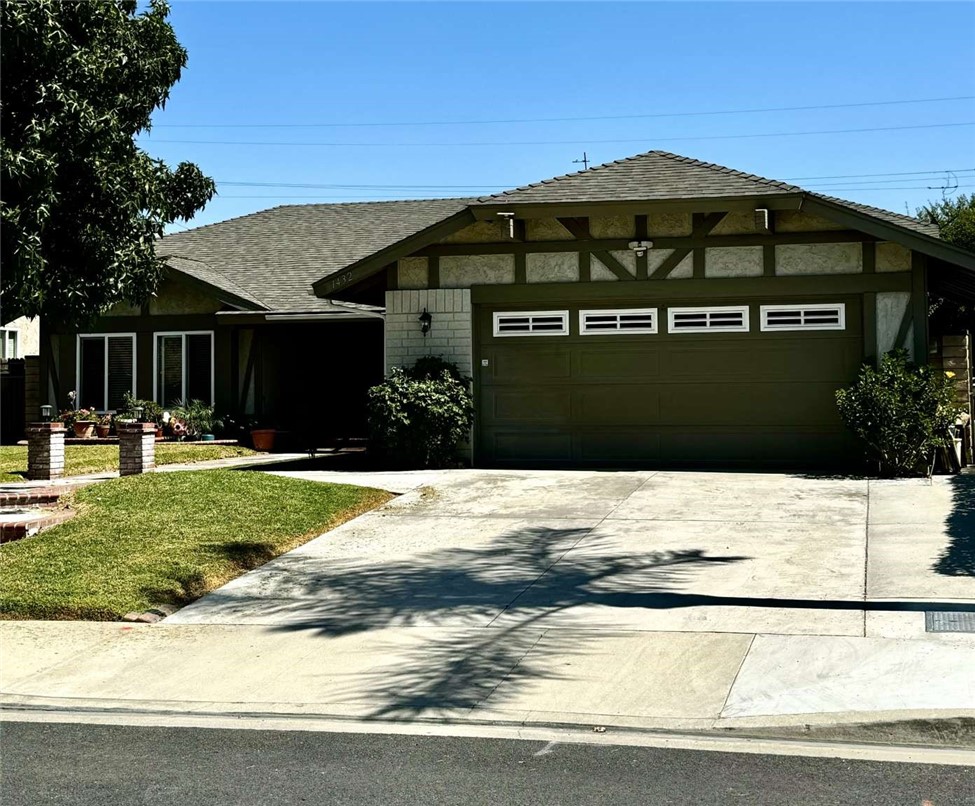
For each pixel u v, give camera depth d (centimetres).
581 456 1562
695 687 631
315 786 495
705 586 853
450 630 768
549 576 912
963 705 570
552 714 599
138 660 722
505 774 507
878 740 555
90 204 1177
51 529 1056
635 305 1544
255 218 2698
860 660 656
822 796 472
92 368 2258
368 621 800
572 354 1566
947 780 492
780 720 573
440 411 1510
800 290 1473
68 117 1100
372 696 638
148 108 1277
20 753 550
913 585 821
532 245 1560
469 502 1262
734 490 1296
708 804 464
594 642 724
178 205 1393
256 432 2025
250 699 642
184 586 891
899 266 1443
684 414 1528
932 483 1306
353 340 2347
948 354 1515
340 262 2334
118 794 487
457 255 1587
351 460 1739
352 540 1077
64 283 1164
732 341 1511
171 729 591
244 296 2102
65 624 813
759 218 1417
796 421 1489
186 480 1275
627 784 491
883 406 1351
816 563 909
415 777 505
